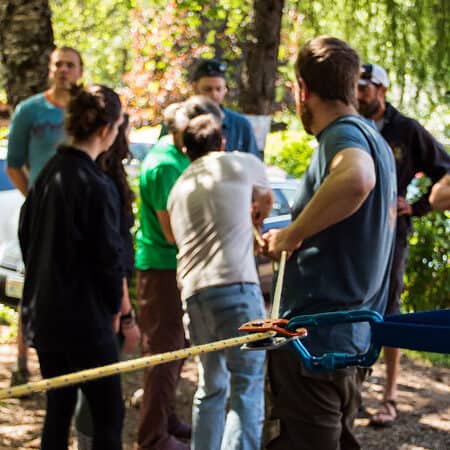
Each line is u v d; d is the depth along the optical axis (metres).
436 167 6.75
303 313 4.17
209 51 13.09
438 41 10.55
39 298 4.53
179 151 5.97
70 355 4.56
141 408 6.19
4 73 8.51
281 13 8.43
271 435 4.35
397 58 10.71
